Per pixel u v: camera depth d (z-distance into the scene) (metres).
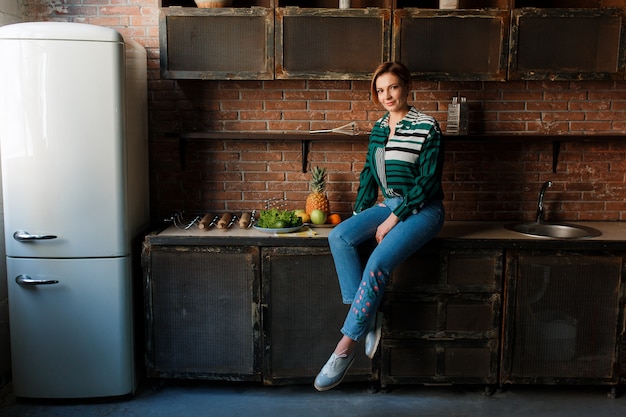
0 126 2.56
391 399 2.79
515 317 2.72
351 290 2.60
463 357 2.77
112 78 2.57
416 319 2.74
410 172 2.61
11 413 2.65
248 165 3.23
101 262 2.66
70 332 2.70
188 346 2.78
